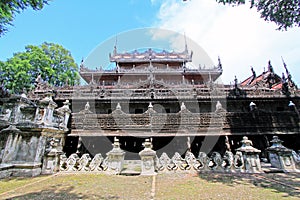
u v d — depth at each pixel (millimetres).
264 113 14297
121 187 6207
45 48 29906
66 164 9141
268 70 24594
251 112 14258
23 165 8148
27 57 26703
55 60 30078
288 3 9555
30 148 8617
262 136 14352
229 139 14539
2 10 8430
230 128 13742
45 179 7422
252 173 8523
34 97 17797
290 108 17281
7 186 6301
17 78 24109
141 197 5098
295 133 13688
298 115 14414
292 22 10195
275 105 19328
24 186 6301
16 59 25453
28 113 9344
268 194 5238
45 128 9211
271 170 8789
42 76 27484
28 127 8609
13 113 9000
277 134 13781
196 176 8047
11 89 23516
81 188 6055
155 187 6211
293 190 5645
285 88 19078
